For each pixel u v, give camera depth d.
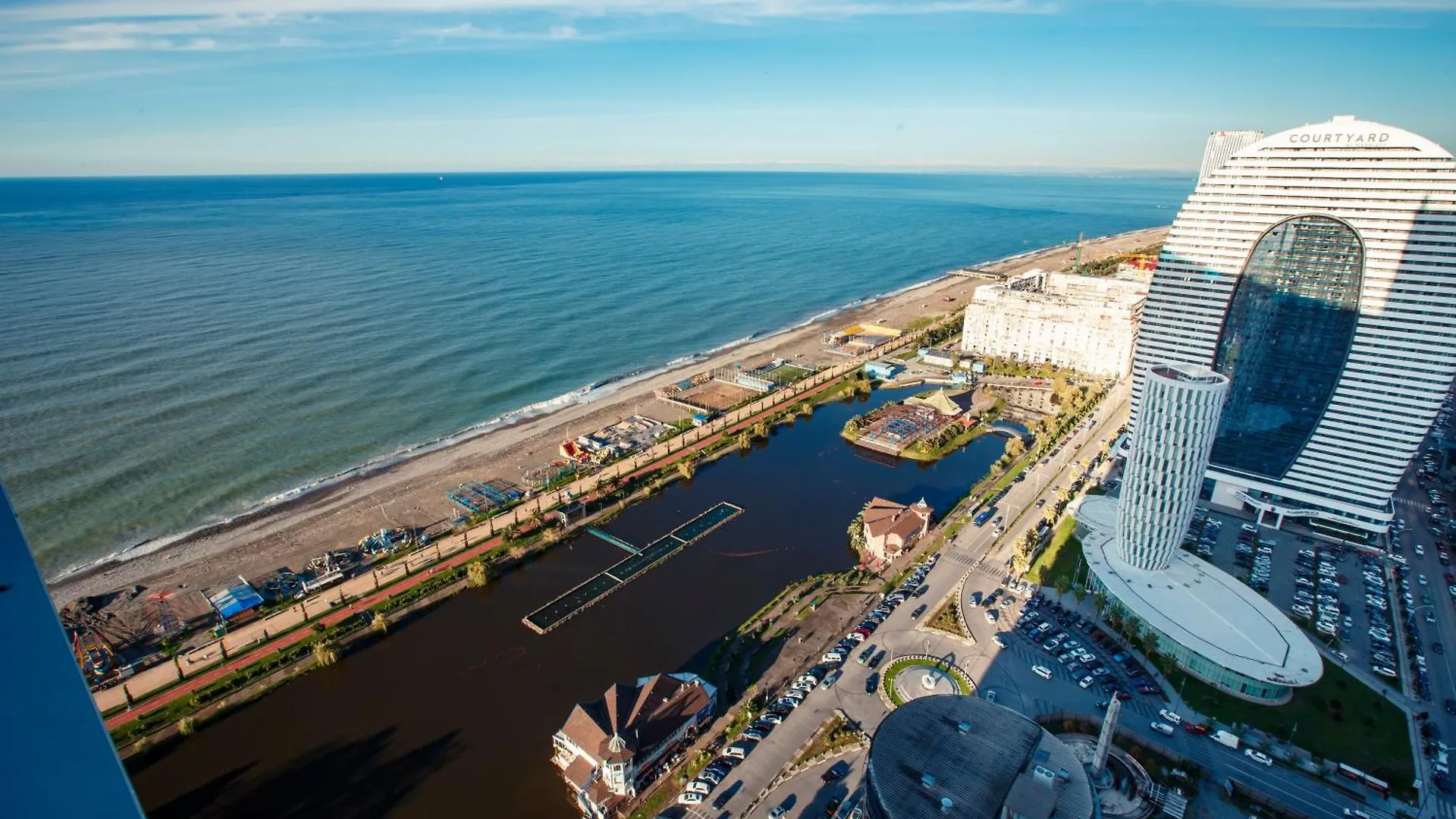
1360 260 184.62
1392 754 137.88
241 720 148.50
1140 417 164.75
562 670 162.25
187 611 179.75
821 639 169.50
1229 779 132.38
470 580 190.25
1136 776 131.88
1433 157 171.50
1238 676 148.62
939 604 179.25
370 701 153.50
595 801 127.50
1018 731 120.69
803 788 130.75
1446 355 179.62
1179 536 170.62
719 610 181.12
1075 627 170.62
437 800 132.00
